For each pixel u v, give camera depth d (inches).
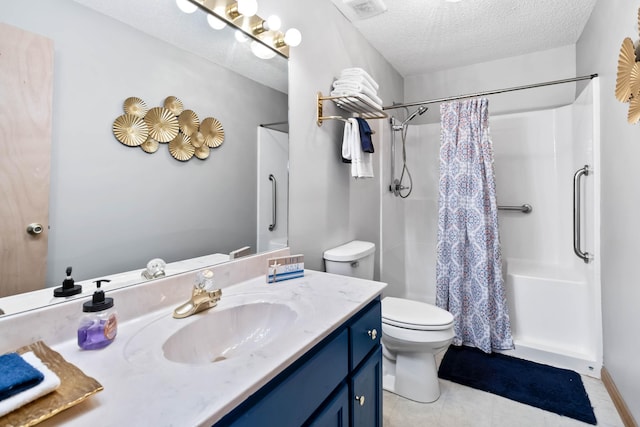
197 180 46.1
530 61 105.7
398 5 78.9
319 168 71.2
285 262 52.4
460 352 87.6
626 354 58.5
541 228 102.8
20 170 29.4
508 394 69.0
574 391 69.0
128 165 37.8
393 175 109.1
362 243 81.2
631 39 53.6
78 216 33.5
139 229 39.0
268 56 57.4
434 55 106.4
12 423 18.5
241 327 40.9
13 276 29.2
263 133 56.6
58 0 31.5
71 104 32.7
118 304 35.7
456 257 90.2
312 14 69.1
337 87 72.5
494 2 77.6
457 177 90.3
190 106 44.8
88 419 20.2
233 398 22.4
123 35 37.0
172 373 25.5
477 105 88.2
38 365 23.6
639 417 53.5
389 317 67.4
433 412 64.2
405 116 123.3
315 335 31.9
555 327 84.4
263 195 56.8
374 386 46.0
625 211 57.2
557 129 100.0
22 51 29.2
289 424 28.6
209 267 46.8
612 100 63.7
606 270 69.0
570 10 80.8
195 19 45.3
